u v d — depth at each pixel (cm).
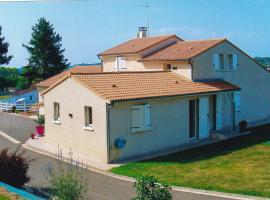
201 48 3120
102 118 2311
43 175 1983
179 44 3503
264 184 1798
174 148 2605
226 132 3094
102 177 2002
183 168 2108
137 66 3447
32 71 7638
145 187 1195
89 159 2377
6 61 7462
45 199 1438
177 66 3062
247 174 1972
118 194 1712
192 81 2966
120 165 2225
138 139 2427
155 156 2402
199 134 2844
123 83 2564
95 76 2577
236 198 1633
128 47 3669
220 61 3253
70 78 2545
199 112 2827
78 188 1372
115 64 3681
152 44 3466
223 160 2262
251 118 3612
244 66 3503
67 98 2594
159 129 2538
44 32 7525
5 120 4266
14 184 1659
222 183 1830
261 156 2344
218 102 3091
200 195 1678
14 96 5941
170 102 2597
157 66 3256
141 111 2420
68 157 2420
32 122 4047
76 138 2541
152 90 2553
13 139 3109
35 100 5638
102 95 2302
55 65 7638
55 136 2748
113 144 2312
